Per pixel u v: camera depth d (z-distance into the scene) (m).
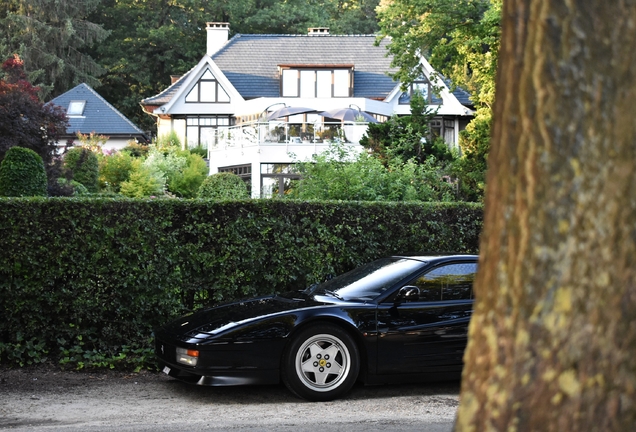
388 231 9.64
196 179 33.84
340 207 9.45
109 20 60.06
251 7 59.25
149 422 6.11
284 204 9.25
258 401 7.01
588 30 2.12
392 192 14.72
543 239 2.12
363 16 63.94
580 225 2.09
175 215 8.88
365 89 41.62
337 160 15.62
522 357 2.12
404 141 18.61
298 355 6.91
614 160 2.08
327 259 9.35
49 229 8.47
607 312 2.06
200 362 6.71
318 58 43.34
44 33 51.31
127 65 57.59
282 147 31.27
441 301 7.35
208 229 8.97
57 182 23.25
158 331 7.44
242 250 9.06
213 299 9.05
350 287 7.61
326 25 61.06
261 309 7.21
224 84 41.56
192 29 59.91
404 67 20.64
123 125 44.03
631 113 2.09
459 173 18.25
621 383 2.05
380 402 7.00
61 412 6.48
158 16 59.03
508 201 2.20
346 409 6.68
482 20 19.41
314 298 7.47
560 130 2.12
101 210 8.63
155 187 30.52
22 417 6.27
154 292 8.77
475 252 10.01
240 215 9.09
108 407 6.71
